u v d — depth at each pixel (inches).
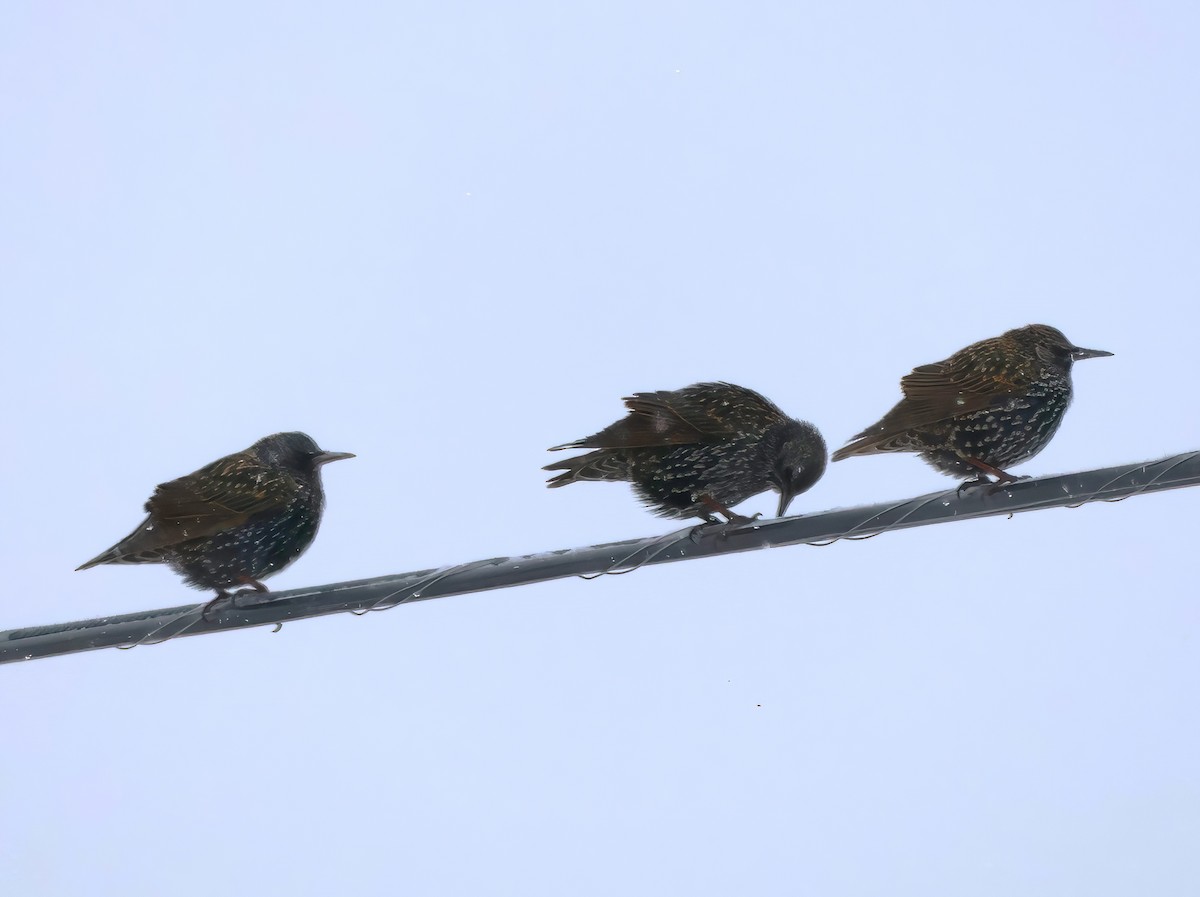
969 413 467.5
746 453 491.5
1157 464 361.4
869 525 391.5
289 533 501.0
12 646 461.1
